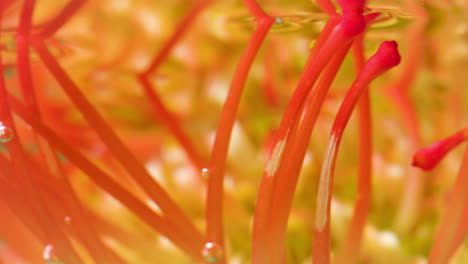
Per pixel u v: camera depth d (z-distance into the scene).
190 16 0.05
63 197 0.05
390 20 0.05
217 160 0.05
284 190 0.05
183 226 0.05
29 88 0.05
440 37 0.05
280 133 0.05
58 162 0.05
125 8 0.05
